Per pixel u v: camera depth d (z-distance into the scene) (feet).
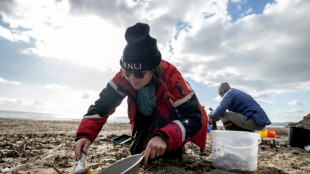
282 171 6.83
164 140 4.51
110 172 4.41
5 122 34.06
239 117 11.69
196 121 5.37
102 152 9.50
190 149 10.27
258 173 6.46
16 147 10.32
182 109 5.68
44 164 7.26
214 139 7.06
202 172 6.36
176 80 5.82
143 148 6.90
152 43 5.13
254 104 11.65
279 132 27.20
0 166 7.06
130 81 6.06
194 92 6.08
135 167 3.84
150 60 5.11
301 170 7.07
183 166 6.92
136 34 5.19
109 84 6.72
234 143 6.59
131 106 7.09
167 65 6.29
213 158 7.07
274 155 9.61
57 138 14.57
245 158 6.45
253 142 6.54
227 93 12.18
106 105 6.37
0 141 12.28
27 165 7.13
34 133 17.98
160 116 6.69
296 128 12.44
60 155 8.60
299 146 12.09
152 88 6.51
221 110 11.99
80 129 5.70
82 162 4.53
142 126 7.34
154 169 6.57
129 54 5.13
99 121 6.05
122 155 8.75
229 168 6.52
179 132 4.76
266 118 11.28
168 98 6.52
